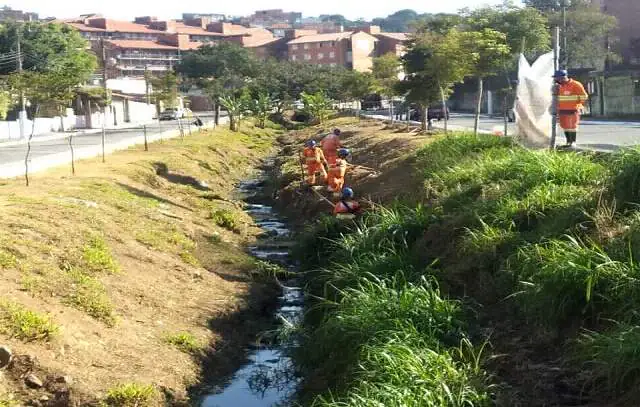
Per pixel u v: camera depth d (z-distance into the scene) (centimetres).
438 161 1641
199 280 1321
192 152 3148
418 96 2923
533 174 1190
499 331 862
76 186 1742
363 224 1366
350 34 12069
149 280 1212
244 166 3547
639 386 639
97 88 7062
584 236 914
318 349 944
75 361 848
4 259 1004
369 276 1091
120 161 2489
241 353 1082
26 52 6366
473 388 711
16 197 1441
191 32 13562
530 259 897
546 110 1664
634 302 731
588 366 717
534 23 3869
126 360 910
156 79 7012
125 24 13088
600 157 1284
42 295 959
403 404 670
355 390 737
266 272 1452
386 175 1891
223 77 7862
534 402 692
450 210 1279
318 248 1509
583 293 788
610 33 5856
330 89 7650
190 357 991
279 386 957
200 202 2098
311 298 1265
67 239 1191
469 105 6712
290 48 12600
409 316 877
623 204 944
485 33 2397
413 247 1222
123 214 1543
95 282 1062
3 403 741
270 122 6581
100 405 791
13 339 822
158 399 852
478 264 1023
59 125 5953
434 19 5125
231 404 898
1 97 4472
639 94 4356
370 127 3822
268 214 2220
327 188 2050
